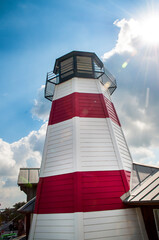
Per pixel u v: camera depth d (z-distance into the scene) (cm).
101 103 1017
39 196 777
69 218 655
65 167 784
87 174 738
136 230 651
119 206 683
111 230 630
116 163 800
